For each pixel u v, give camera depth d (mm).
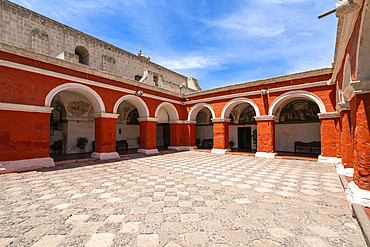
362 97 3781
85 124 13461
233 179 6164
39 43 11344
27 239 2730
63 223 3215
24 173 6926
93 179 6145
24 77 7570
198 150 14805
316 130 12953
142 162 9594
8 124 7121
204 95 14961
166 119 16250
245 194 4699
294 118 13750
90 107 13461
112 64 15195
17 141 7328
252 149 15883
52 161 8258
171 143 16078
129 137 16609
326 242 2678
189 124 16109
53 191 4902
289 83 10844
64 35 12648
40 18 11578
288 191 4938
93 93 10008
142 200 4273
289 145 14094
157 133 20422
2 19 10102
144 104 12914
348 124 6422
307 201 4230
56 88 8500
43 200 4273
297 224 3193
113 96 11047
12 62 7215
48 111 8172
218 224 3188
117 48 16016
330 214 3572
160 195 4609
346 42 4941
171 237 2797
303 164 9039
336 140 9281
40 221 3281
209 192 4852
